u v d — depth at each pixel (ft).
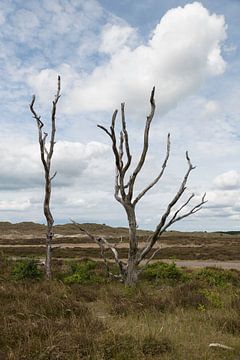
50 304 30.58
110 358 20.80
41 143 55.62
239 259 124.47
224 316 29.81
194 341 24.50
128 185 50.49
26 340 21.98
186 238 279.69
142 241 212.02
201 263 110.73
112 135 49.29
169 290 42.50
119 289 45.21
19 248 159.53
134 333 24.48
